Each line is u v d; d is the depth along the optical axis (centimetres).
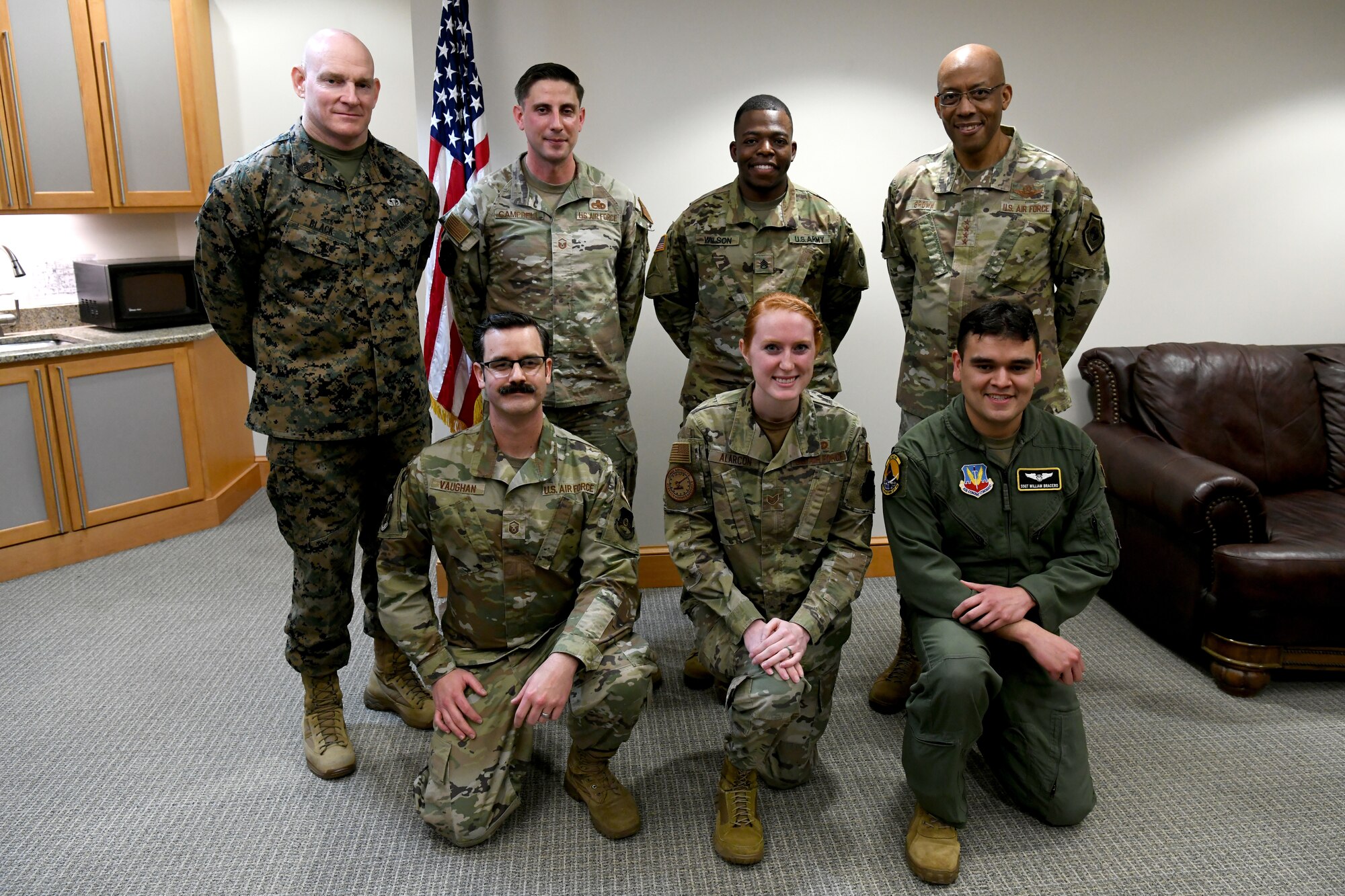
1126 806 209
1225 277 337
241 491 434
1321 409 312
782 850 195
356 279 212
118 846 196
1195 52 317
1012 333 192
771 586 209
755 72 305
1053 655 190
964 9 307
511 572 202
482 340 191
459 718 193
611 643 199
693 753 232
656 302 279
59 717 248
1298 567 246
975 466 205
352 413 216
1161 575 280
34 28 347
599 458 204
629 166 308
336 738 227
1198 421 304
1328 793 212
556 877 188
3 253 386
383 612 200
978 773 223
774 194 258
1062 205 238
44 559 350
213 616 311
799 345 189
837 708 253
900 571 206
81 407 354
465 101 287
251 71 421
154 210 390
